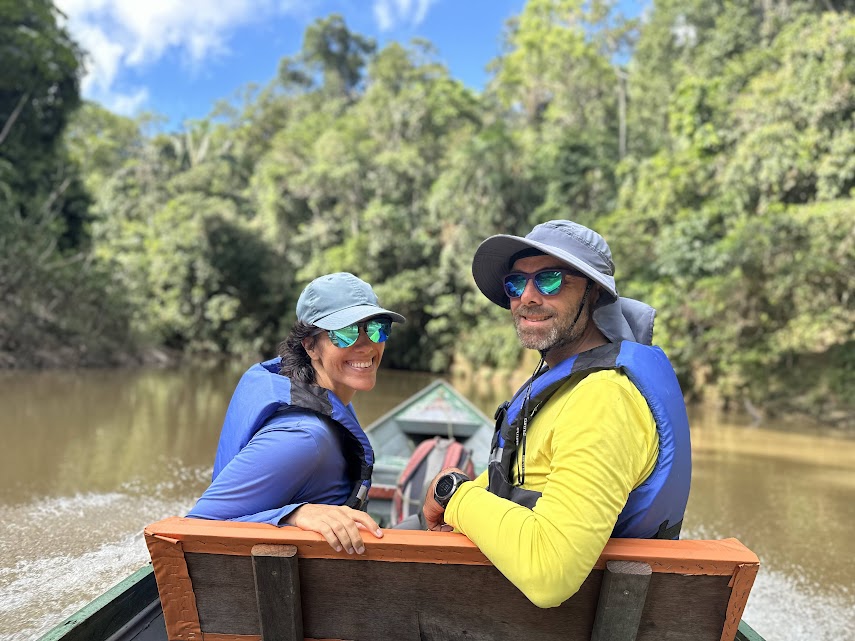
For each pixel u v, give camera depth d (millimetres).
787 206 14992
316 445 1583
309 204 29422
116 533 4352
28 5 18547
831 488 6766
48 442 7258
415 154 27578
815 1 18766
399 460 4586
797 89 14750
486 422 5539
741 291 13906
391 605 1362
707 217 15125
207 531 1316
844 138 13906
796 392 12992
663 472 1355
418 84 32094
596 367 1385
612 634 1286
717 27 21375
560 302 1517
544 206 22344
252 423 1629
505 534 1255
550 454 1409
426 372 23906
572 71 29984
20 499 5105
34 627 2982
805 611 3686
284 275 28688
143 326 21266
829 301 13508
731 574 1277
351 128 30734
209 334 27844
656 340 14695
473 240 23203
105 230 32688
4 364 14766
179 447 7328
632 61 31000
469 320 23453
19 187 19078
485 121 35625
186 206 28922
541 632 1350
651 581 1296
